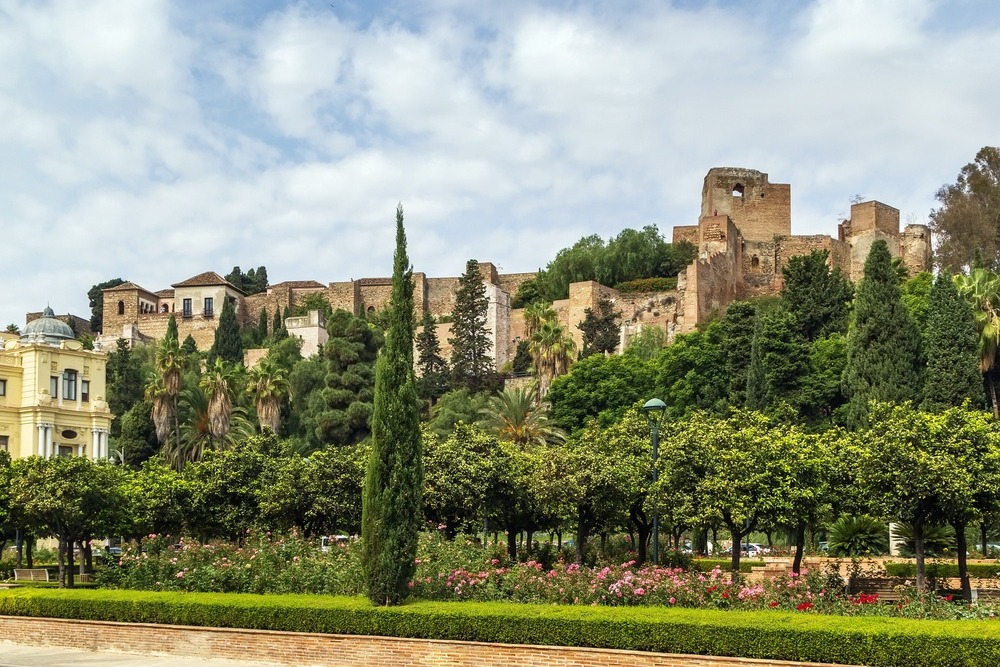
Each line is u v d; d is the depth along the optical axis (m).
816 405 73.12
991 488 29.16
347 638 25.00
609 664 22.30
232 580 31.53
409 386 27.11
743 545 63.47
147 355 118.25
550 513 40.50
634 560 39.81
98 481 39.19
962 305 63.22
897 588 32.69
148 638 27.67
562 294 128.50
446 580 28.09
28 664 26.03
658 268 127.12
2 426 63.16
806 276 93.12
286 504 39.47
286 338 126.94
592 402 85.06
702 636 21.77
